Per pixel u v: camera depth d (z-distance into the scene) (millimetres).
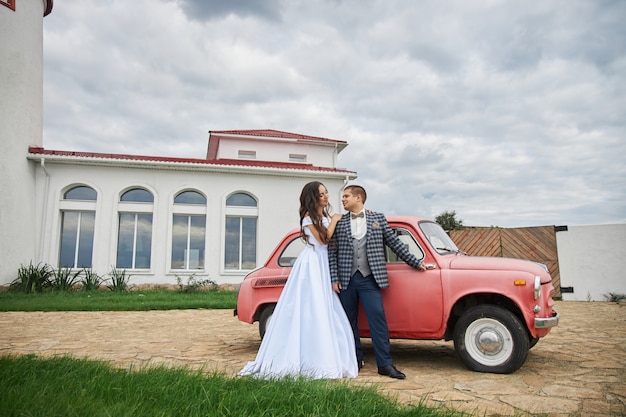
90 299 12484
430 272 4852
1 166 14672
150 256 16531
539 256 14648
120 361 4992
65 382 3289
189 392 3176
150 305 11211
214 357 5355
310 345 4277
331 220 4797
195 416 2723
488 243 15211
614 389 3936
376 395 3232
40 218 15648
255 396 3016
